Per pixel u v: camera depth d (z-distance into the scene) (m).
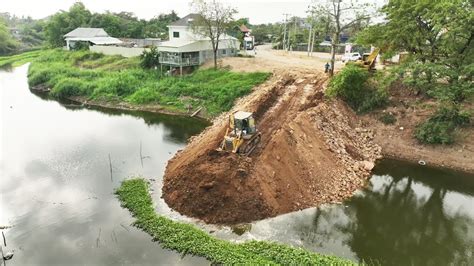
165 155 29.05
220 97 41.72
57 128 36.31
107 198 22.30
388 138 30.98
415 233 19.70
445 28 28.41
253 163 21.70
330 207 21.55
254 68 48.53
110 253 17.19
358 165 26.88
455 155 28.27
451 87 27.80
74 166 26.97
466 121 29.84
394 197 23.33
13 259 17.02
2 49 104.81
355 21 37.34
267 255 16.58
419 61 31.78
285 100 33.78
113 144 31.64
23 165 27.14
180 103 43.31
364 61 38.03
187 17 60.56
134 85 48.72
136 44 74.31
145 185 23.47
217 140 24.73
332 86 34.72
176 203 20.83
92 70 57.62
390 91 34.44
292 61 52.56
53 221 19.98
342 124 31.09
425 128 29.92
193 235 17.97
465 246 18.67
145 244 17.78
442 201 23.31
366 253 17.69
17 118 39.97
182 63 50.88
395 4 32.25
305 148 25.00
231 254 16.55
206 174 20.70
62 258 17.00
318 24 39.62
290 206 20.89
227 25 51.12
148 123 38.34
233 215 19.38
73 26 91.19
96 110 44.03
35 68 63.81
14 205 21.67
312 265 16.02
